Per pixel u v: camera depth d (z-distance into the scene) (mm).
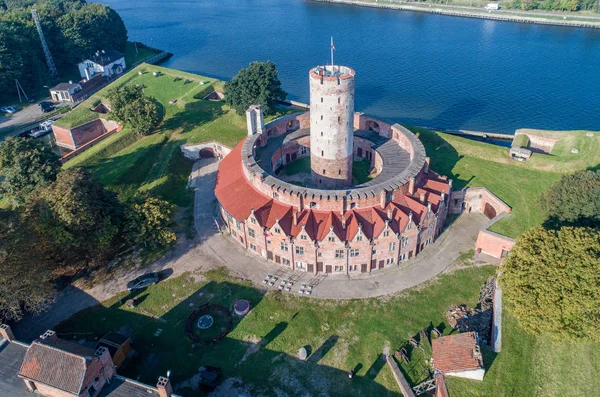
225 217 112312
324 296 94062
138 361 82375
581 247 78125
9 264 83312
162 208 103062
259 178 105062
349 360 82000
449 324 88188
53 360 66188
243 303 91625
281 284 97375
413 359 81562
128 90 154875
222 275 100062
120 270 102438
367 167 132625
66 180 94812
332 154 109438
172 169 139000
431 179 110312
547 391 74375
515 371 77000
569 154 128250
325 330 87125
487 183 117938
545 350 80500
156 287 97375
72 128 168500
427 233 104000
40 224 91375
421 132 140625
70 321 90750
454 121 173125
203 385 77000
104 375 69062
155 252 107312
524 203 110062
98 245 98438
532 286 78125
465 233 111375
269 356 82750
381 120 134125
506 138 161375
